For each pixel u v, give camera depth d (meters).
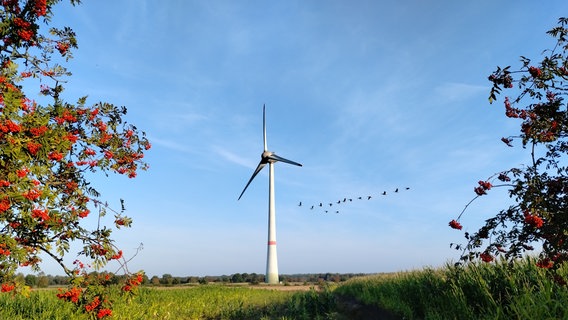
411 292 15.90
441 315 12.66
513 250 6.33
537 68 6.15
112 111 10.23
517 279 10.95
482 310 11.36
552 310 8.91
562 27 6.22
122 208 9.38
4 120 7.16
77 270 8.73
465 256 6.80
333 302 18.09
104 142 9.83
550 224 5.86
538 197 5.87
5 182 6.98
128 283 9.11
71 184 9.05
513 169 6.53
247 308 20.88
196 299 24.03
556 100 6.31
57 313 15.02
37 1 8.58
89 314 8.73
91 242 8.84
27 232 8.09
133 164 10.30
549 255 6.05
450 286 13.55
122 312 17.03
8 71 8.04
